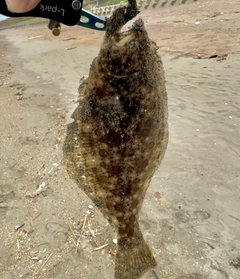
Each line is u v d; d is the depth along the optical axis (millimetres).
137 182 380
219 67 1598
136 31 297
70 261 657
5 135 1188
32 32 4453
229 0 3221
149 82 324
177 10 3459
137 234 431
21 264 660
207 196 795
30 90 1714
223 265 613
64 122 1240
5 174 948
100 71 313
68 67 2107
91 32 3441
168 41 2277
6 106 1479
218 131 1065
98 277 617
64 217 771
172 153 987
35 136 1159
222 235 680
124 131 340
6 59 2744
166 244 675
